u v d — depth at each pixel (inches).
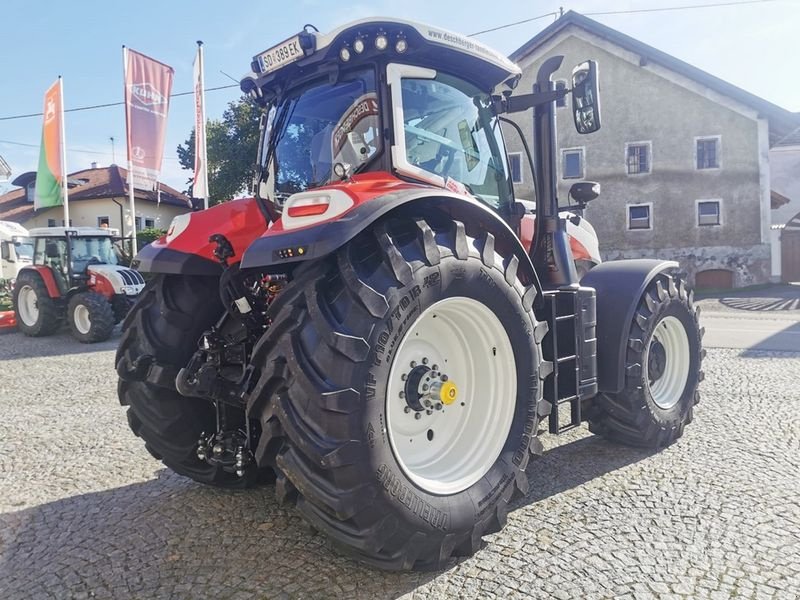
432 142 119.1
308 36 111.8
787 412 184.5
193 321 122.6
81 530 116.0
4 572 101.0
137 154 616.1
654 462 144.6
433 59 119.3
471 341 110.0
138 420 125.3
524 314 109.4
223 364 111.3
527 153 141.6
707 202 936.3
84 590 94.6
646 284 147.4
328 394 83.0
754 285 921.5
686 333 165.2
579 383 129.1
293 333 86.5
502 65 126.3
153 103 618.8
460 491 99.8
